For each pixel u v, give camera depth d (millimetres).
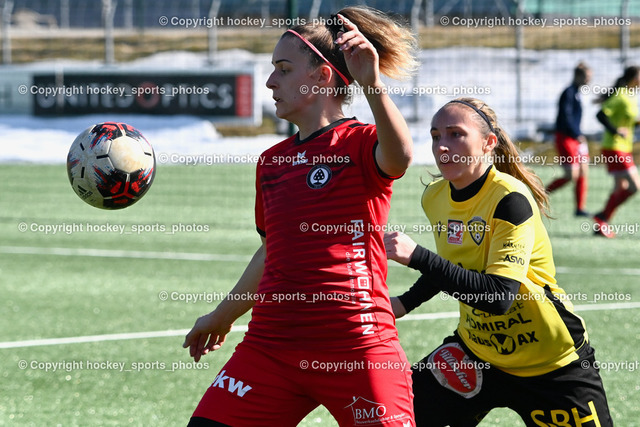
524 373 12180
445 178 12031
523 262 11336
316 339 10250
